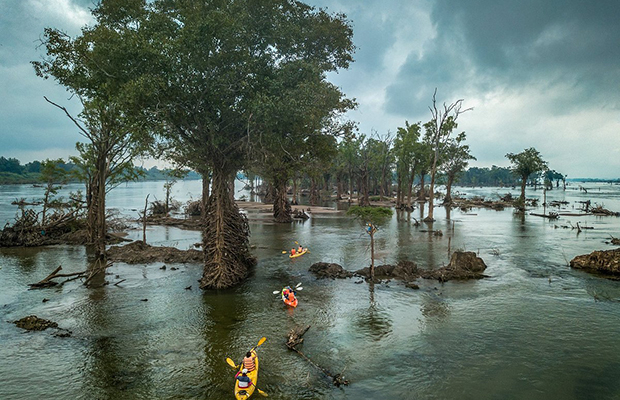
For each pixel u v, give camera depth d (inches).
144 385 449.1
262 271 1016.2
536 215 2527.1
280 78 896.9
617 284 868.0
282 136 929.5
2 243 1349.7
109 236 1503.4
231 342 569.3
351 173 3772.1
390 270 967.6
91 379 462.3
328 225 2034.9
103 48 780.0
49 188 1568.7
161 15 829.8
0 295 802.2
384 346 550.9
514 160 3353.8
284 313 692.1
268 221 2199.8
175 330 616.1
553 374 468.1
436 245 1395.2
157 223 2113.7
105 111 1247.5
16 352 535.8
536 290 824.3
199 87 804.0
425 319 656.4
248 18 928.3
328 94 1034.7
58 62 887.1
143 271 1013.2
